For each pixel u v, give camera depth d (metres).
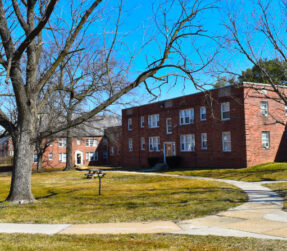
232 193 14.16
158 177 24.33
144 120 37.88
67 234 7.41
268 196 13.30
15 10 11.85
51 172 35.94
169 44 12.14
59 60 11.96
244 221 8.62
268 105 27.33
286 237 6.80
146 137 37.50
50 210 10.78
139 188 17.02
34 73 12.40
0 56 10.94
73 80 14.34
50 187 19.08
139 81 12.54
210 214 9.76
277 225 8.05
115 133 35.97
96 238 6.89
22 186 12.20
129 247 5.99
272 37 12.90
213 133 29.03
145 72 12.54
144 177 25.05
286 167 22.56
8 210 10.59
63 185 20.42
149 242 6.41
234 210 10.33
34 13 12.35
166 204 11.61
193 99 31.25
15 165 12.29
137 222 8.87
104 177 26.34
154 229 7.92
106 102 12.52
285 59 12.75
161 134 35.28
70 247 5.98
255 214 9.59
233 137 27.05
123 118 41.22
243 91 26.03
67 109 16.31
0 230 8.04
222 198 12.76
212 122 29.11
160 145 35.38
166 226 8.23
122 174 28.69
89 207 11.38
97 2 10.90
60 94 16.39
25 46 10.62
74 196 14.52
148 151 37.19
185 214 9.76
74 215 9.95
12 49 11.27
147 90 13.07
